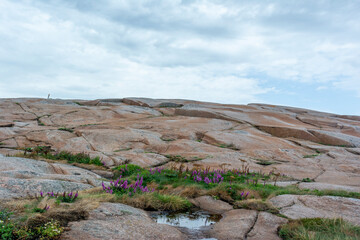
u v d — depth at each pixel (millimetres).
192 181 10727
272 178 12906
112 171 13484
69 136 20750
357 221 6645
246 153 17812
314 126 27875
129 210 6715
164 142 19938
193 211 7648
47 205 6055
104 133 20562
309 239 5488
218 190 9078
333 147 20391
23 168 10898
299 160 17062
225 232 6031
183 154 17000
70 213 5711
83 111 29125
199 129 23203
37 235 4801
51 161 14250
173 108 33625
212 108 31984
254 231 6125
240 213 7293
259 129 25078
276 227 6363
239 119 27109
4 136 20109
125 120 26609
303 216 7000
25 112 28188
